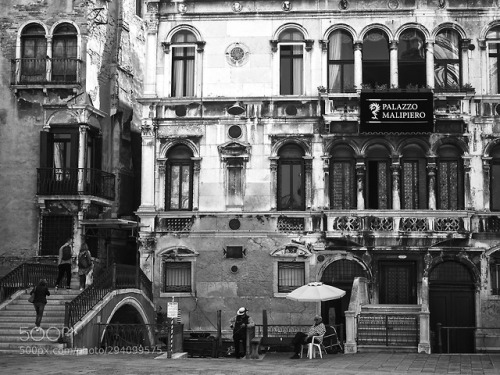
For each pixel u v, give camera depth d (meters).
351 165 34.38
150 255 34.59
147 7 35.47
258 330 33.56
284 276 34.12
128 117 40.22
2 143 35.78
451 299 33.69
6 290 31.14
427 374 20.98
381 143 34.19
